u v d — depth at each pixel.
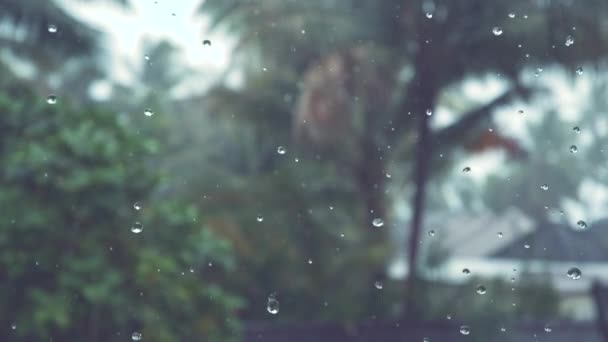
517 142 9.20
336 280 8.24
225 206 8.40
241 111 9.29
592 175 15.86
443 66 8.59
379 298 8.32
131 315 4.13
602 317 7.89
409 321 7.30
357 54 8.31
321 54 8.70
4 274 3.98
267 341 6.35
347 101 8.26
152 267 4.14
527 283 8.73
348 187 8.99
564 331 7.86
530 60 8.27
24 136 4.39
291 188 8.59
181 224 4.48
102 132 4.41
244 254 7.54
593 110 15.01
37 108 4.43
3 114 4.37
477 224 15.66
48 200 4.12
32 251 3.99
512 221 14.80
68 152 4.19
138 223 4.18
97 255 4.08
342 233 8.67
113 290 4.07
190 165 10.12
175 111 11.54
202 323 4.45
